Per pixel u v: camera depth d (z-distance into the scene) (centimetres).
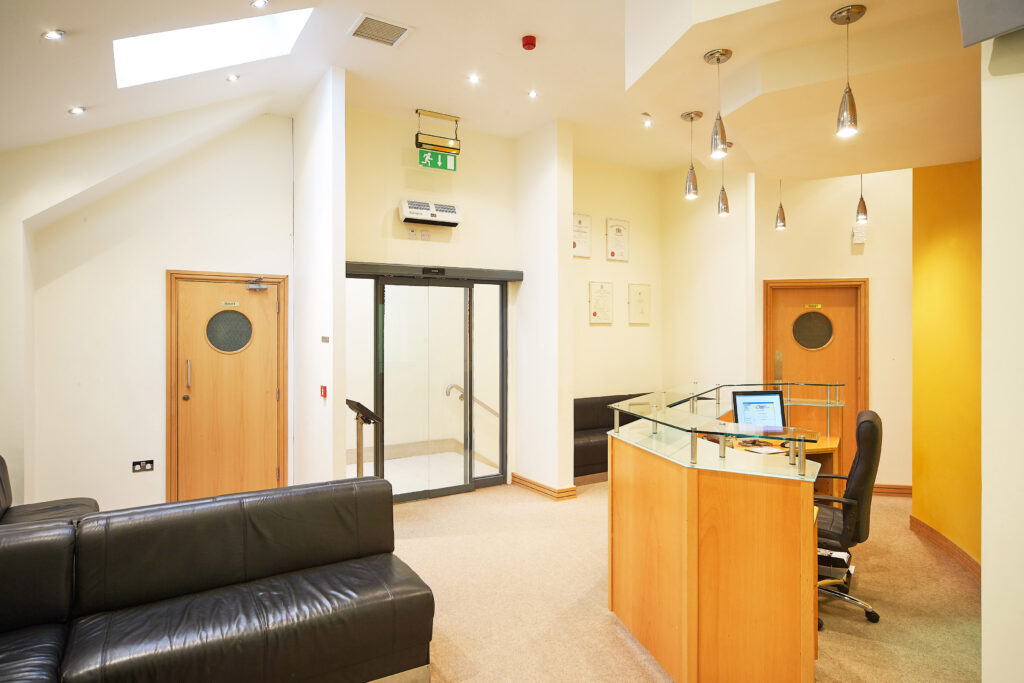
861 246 538
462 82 434
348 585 235
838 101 273
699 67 276
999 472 149
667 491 246
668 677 245
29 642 193
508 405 572
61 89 310
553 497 511
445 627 287
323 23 345
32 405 392
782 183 563
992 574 151
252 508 252
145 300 438
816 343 561
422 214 500
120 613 214
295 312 489
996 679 150
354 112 484
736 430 232
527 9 331
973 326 371
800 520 212
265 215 486
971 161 377
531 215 546
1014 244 146
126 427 431
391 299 506
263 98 447
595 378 637
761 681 218
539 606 310
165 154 423
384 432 505
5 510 325
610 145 584
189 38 350
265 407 487
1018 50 145
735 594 223
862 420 296
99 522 225
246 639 199
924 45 233
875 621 292
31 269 391
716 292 622
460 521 451
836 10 224
